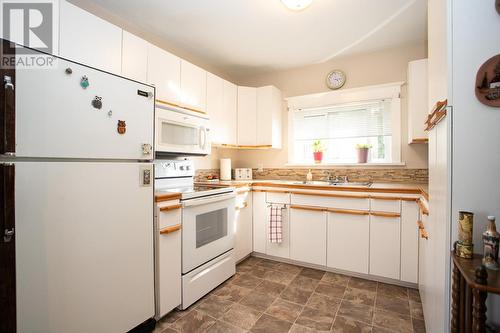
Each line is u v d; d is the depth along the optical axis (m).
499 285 0.70
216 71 3.38
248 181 2.97
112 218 1.39
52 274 1.14
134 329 1.55
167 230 1.69
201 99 2.61
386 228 2.26
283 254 2.75
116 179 1.41
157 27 2.37
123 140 1.45
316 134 3.26
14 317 0.99
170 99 2.24
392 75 2.79
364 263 2.36
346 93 3.01
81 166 1.25
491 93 0.89
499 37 0.89
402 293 2.11
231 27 2.36
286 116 3.40
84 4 1.98
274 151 3.48
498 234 0.80
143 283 1.55
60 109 1.17
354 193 2.38
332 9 2.07
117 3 2.00
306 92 3.27
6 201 0.96
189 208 1.90
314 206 2.58
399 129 2.74
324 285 2.25
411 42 2.64
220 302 1.97
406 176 2.72
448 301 0.95
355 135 3.03
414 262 2.16
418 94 2.30
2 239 0.96
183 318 1.76
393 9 2.07
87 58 1.64
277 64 3.22
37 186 1.10
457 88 0.93
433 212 1.31
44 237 1.12
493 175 0.90
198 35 2.51
